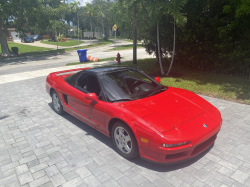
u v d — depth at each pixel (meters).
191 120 3.01
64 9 25.08
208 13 9.62
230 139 3.76
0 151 3.66
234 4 7.99
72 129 4.45
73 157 3.36
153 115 3.02
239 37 8.50
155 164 3.08
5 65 17.38
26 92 7.72
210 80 8.32
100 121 3.64
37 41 53.12
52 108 5.89
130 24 13.37
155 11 8.23
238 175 2.77
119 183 2.70
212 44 9.05
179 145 2.66
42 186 2.71
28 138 4.11
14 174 2.99
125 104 3.38
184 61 10.94
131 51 26.47
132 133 2.98
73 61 18.41
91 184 2.71
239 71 8.75
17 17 21.61
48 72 12.09
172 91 3.98
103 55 22.33
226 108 5.35
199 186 2.59
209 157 3.21
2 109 5.91
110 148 3.61
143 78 4.24
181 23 8.12
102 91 3.72
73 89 4.45
